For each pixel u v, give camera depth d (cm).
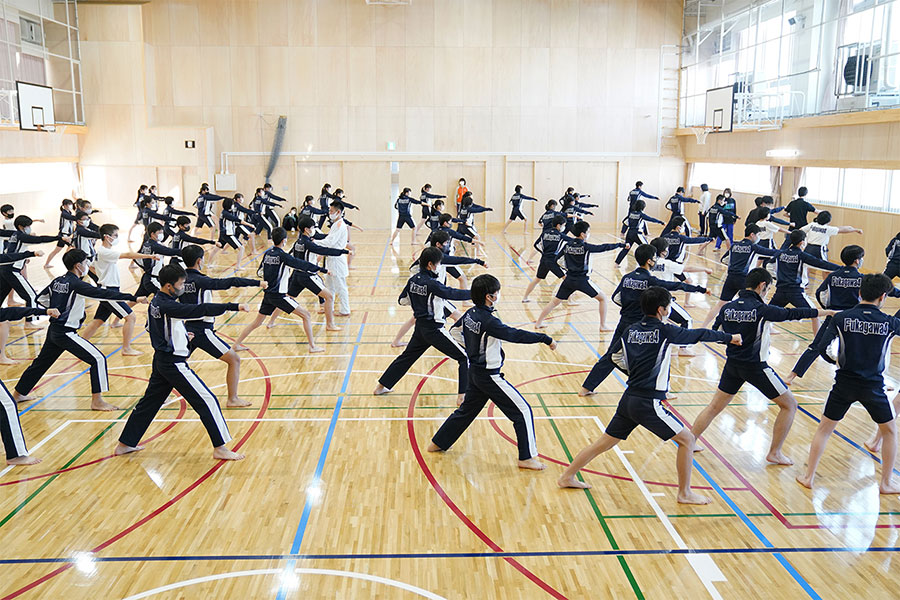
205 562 525
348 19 2453
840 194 1797
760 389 665
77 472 670
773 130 2017
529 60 2500
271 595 486
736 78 2227
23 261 1088
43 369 816
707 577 509
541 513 598
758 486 645
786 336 1156
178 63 2447
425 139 2519
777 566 523
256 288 1555
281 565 522
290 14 2442
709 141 2403
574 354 1052
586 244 1121
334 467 684
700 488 643
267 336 1155
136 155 2389
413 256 1966
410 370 979
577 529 573
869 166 1625
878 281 606
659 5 2503
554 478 662
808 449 724
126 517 589
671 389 902
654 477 663
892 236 1578
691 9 2472
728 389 673
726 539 559
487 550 543
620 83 2533
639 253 849
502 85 2506
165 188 2408
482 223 2569
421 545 550
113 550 540
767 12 2062
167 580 502
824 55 1802
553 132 2538
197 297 802
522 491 637
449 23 2470
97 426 779
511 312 1308
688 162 2578
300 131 2495
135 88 2359
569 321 1248
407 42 2473
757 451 720
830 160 1775
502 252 2031
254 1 2431
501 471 677
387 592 491
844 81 1706
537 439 748
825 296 850
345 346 1095
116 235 1010
